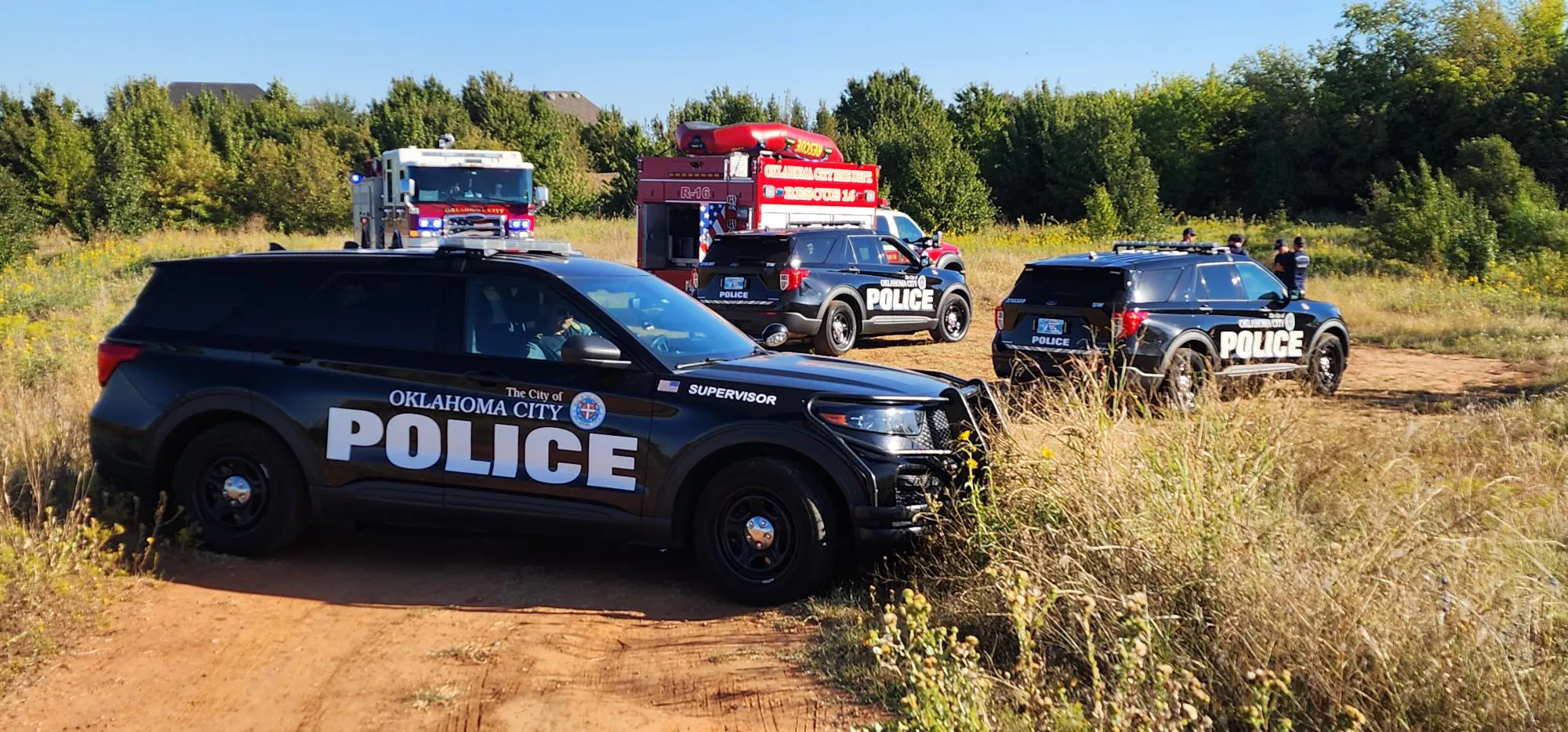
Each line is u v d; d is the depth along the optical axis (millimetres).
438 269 6117
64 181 38781
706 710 4324
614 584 5895
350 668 4742
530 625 5258
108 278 22469
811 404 5418
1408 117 46812
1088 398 6109
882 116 49438
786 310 14070
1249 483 5309
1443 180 28812
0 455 7027
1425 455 7250
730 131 17438
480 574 6043
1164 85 54125
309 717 4281
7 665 4613
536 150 48281
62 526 5895
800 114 53312
